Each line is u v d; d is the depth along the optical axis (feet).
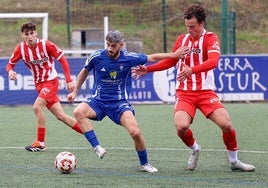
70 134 87.30
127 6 196.44
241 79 127.95
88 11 195.83
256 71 127.95
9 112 117.39
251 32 195.83
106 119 106.73
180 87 57.21
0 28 177.06
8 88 125.18
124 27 191.31
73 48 158.71
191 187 50.11
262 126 95.55
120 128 94.27
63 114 73.51
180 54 55.67
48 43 72.95
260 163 62.64
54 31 185.37
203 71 54.44
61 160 56.13
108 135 86.38
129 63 56.70
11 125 98.32
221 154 68.90
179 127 55.72
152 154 68.90
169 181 52.60
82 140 81.05
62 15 195.83
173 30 191.42
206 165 61.36
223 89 127.85
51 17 195.11
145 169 57.47
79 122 57.52
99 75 57.31
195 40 56.24
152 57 56.70
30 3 204.44
